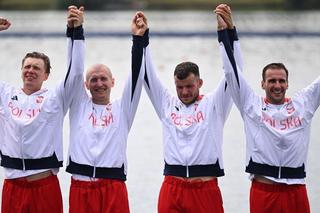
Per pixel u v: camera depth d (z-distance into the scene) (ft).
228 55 85.56
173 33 366.63
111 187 84.99
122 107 86.94
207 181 85.30
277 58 293.64
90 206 84.94
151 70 87.71
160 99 87.86
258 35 362.53
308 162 139.13
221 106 86.84
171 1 612.70
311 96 85.61
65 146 150.10
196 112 85.97
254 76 246.06
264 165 84.33
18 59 292.61
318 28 392.06
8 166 86.12
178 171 85.25
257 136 84.64
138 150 153.17
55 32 371.97
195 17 479.41
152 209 113.19
